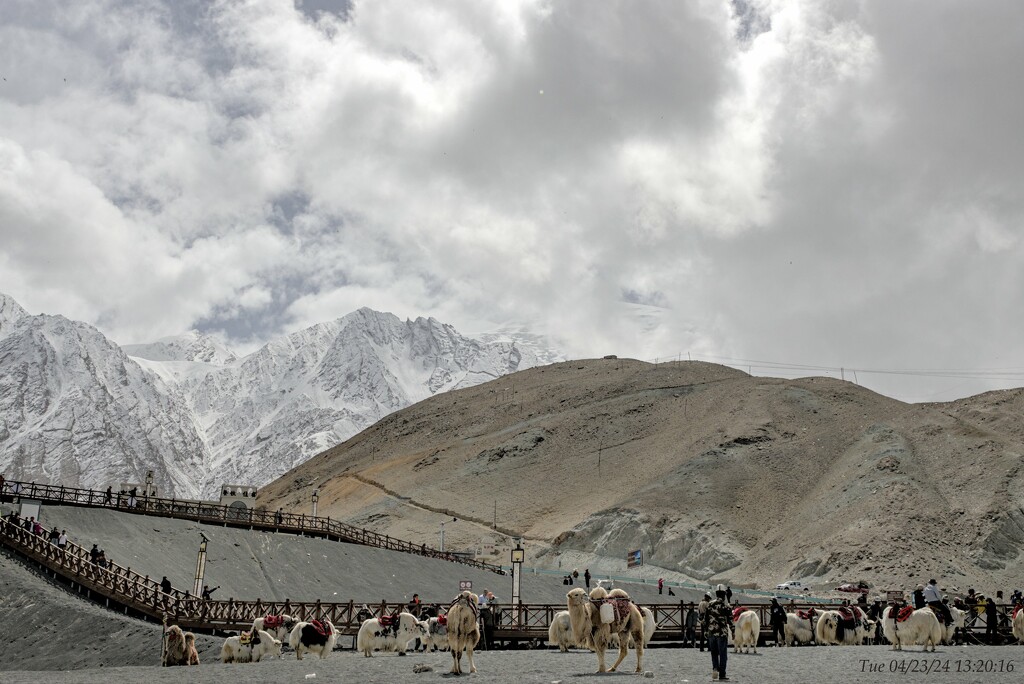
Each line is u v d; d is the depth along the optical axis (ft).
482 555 498.69
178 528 252.62
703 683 83.61
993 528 401.70
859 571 391.65
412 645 144.15
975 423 504.43
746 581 424.87
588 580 346.13
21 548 188.24
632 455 595.88
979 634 146.72
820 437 537.24
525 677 90.74
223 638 156.97
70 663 154.51
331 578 262.67
